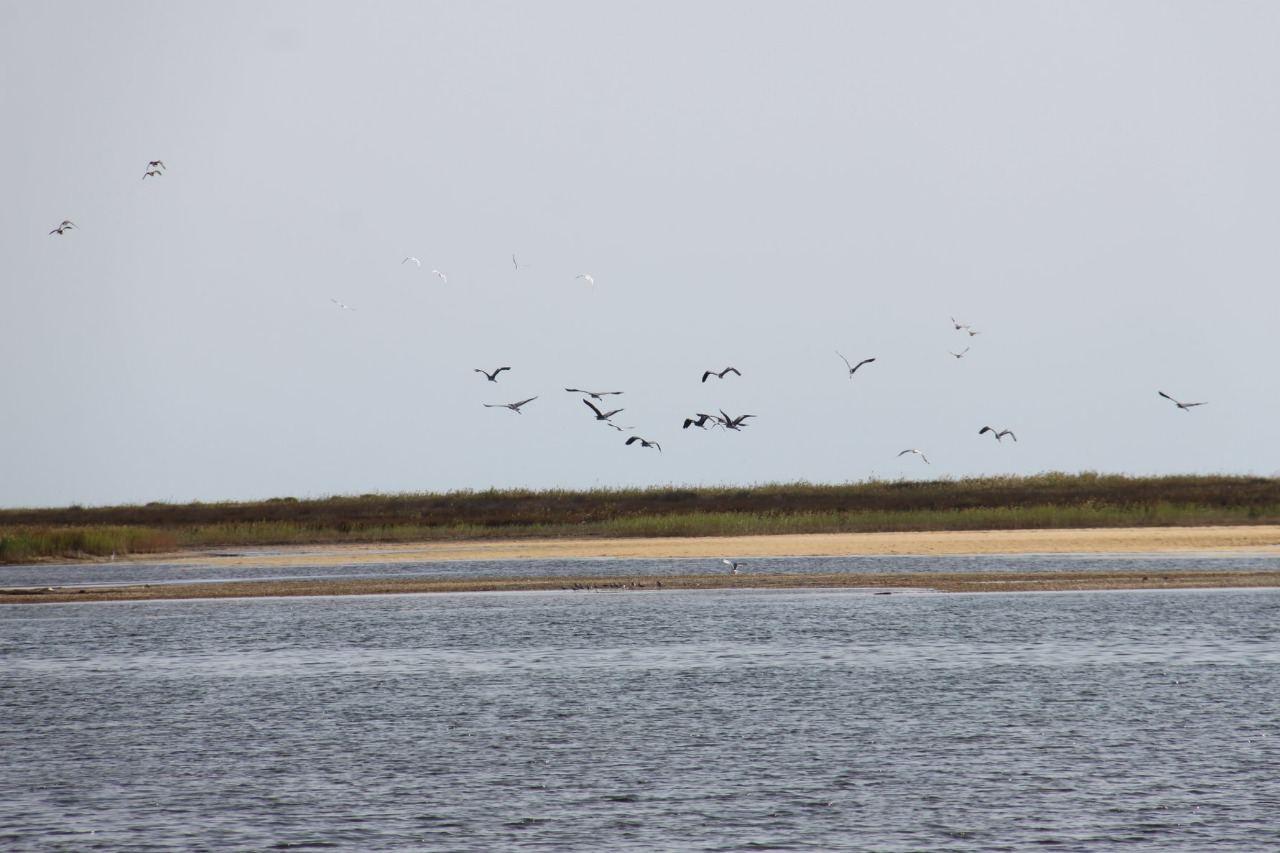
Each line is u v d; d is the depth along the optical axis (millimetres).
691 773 23688
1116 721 27375
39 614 46625
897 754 24844
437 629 42062
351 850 19750
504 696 30875
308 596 51188
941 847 19562
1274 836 19984
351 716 28859
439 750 25641
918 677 32562
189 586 55188
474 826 20797
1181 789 22344
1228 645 36969
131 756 25391
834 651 36719
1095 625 40906
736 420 31312
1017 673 32938
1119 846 19578
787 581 53406
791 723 27516
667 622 42875
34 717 29016
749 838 20047
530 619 44000
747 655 36250
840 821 20812
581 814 21328
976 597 47969
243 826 20922
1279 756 24469
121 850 19844
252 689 32156
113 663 36219
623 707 29375
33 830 20781
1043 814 21062
